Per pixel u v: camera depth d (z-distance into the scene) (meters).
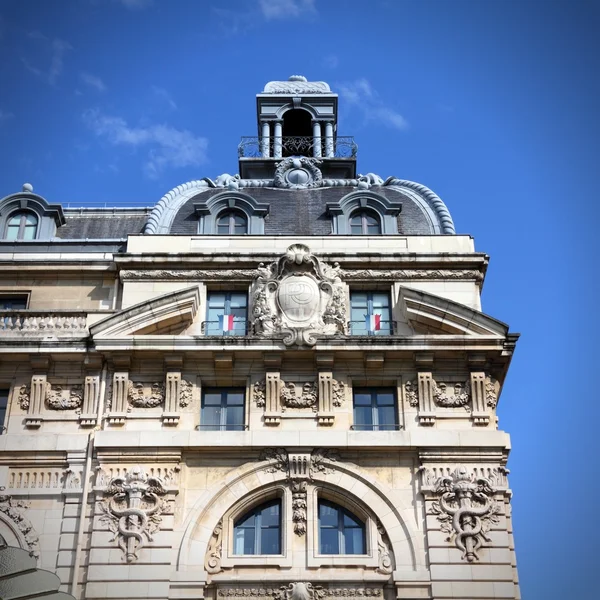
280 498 44.72
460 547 43.25
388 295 49.09
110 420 45.53
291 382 46.38
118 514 43.62
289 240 50.09
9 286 49.53
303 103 62.97
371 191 52.06
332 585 42.81
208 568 43.06
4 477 44.66
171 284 48.97
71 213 54.88
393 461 45.00
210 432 45.06
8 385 46.62
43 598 39.41
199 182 54.97
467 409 45.91
